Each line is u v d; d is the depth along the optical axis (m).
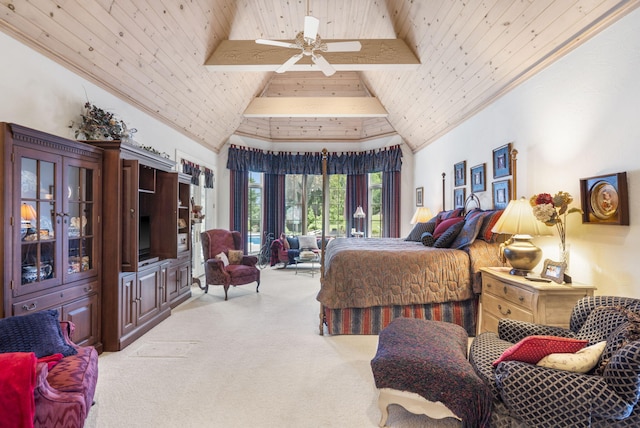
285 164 7.79
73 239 2.64
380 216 7.57
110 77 3.36
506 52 3.17
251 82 5.81
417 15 3.63
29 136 2.21
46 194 2.39
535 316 2.43
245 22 4.26
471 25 3.16
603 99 2.39
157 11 3.08
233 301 4.59
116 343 2.93
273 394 2.26
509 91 3.56
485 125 4.10
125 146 3.03
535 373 1.55
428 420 2.01
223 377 2.48
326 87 6.71
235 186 7.18
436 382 1.78
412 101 5.36
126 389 2.30
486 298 3.13
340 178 7.91
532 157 3.20
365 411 2.08
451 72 3.99
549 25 2.62
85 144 2.72
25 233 2.23
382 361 1.89
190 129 5.47
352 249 3.61
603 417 1.44
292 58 3.43
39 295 2.31
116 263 2.95
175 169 5.00
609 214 2.32
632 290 2.19
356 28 4.63
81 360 1.89
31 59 2.54
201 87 4.71
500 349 2.01
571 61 2.69
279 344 3.11
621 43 2.24
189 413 2.03
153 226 3.86
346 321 3.36
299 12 4.25
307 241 7.30
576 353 1.59
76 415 1.63
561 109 2.81
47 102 2.69
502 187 3.69
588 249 2.54
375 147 7.60
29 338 1.83
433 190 5.93
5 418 1.39
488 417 1.69
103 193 2.96
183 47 3.74
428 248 3.73
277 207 7.80
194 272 6.04
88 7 2.58
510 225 2.78
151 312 3.55
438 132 5.60
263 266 7.46
